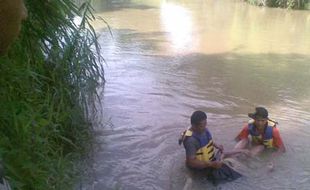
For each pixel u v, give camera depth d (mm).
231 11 20594
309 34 15367
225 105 8117
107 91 8672
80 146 6066
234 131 6914
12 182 3369
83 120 6488
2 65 4246
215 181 5430
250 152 6055
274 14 19906
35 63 5480
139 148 6289
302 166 5812
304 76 10125
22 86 4613
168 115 7547
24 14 2795
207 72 10273
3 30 2682
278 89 9117
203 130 5656
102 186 5254
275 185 5359
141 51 12102
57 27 5758
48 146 4648
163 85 9180
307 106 8133
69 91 5988
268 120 6289
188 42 13484
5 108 3939
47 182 4125
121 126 6988
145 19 17531
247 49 12820
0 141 3662
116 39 13562
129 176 5535
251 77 9953
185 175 5590
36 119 4445
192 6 21953
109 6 21078
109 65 10547
